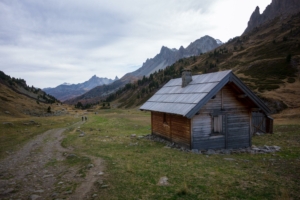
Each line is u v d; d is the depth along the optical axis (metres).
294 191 8.10
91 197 7.73
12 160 15.05
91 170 10.92
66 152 16.67
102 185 8.73
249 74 116.81
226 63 182.88
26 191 8.75
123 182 9.05
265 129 26.11
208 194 7.84
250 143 17.89
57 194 8.14
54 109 128.50
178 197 7.61
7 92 125.75
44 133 31.30
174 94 19.73
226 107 17.03
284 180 9.35
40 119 55.00
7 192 8.59
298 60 111.31
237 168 11.25
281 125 33.22
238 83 16.06
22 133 30.77
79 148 18.27
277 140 20.95
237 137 17.42
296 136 22.81
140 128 35.25
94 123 46.12
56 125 44.88
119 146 18.39
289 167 11.51
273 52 157.75
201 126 16.17
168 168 11.05
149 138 22.42
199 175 9.95
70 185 9.05
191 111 14.70
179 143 17.48
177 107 16.56
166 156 13.98
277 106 62.66
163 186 8.60
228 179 9.41
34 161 14.42
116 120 49.56
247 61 161.50
